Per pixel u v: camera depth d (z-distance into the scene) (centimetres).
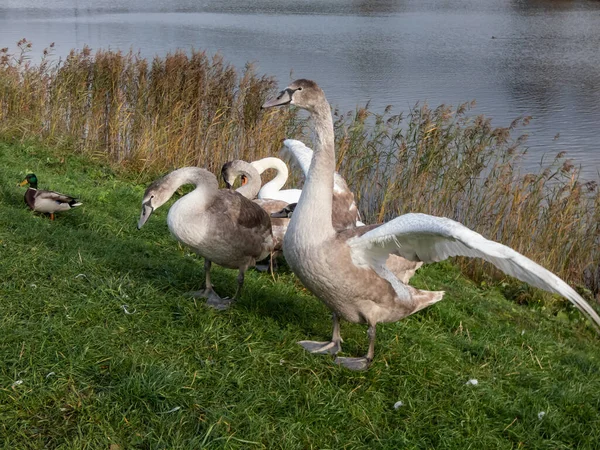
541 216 1092
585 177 1484
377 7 7362
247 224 631
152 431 437
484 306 845
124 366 497
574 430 527
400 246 505
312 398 496
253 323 602
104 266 672
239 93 1316
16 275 616
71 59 1413
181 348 540
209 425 450
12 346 504
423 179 1123
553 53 3706
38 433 425
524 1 8125
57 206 844
